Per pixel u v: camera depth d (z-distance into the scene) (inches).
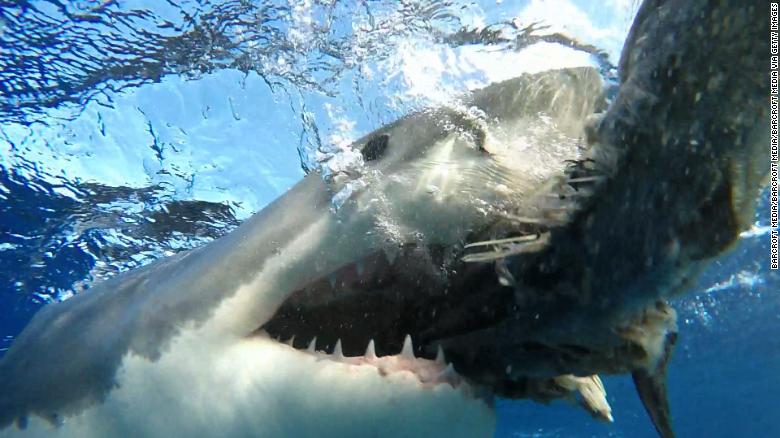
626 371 25.0
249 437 29.9
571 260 21.0
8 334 135.0
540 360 26.0
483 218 27.0
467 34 56.4
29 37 65.9
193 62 67.7
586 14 54.8
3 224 95.8
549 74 27.6
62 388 35.0
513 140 26.8
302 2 57.4
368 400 27.7
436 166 27.4
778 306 173.2
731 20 15.4
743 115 16.0
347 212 29.0
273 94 68.5
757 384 292.0
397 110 61.1
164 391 31.6
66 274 111.2
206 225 96.0
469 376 28.2
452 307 28.3
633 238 19.0
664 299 20.2
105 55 68.3
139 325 33.3
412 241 27.9
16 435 35.4
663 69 16.8
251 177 83.2
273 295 30.5
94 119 77.2
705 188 17.1
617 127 18.3
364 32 57.9
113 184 86.8
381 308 30.1
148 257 106.2
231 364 30.5
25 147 81.1
